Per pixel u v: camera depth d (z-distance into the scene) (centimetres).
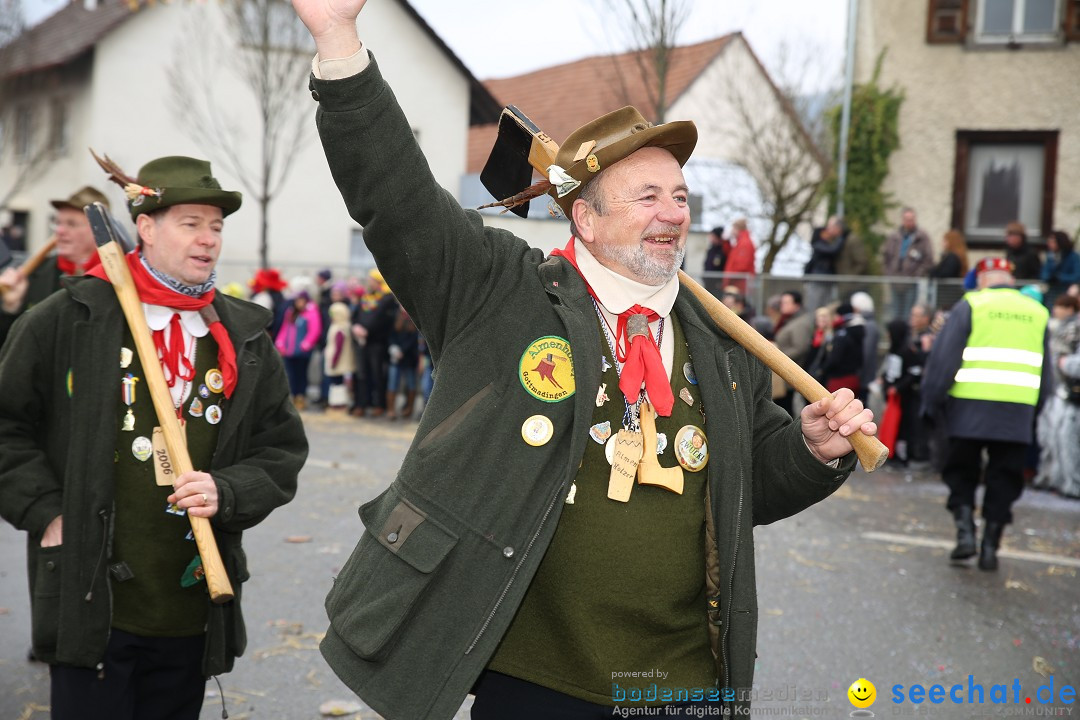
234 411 309
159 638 303
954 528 764
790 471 252
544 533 229
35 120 2297
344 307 1386
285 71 2022
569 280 247
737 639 238
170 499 289
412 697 227
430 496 231
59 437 301
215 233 314
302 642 489
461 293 240
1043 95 1645
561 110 3070
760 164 1864
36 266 484
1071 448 912
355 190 229
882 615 551
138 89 2223
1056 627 538
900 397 1052
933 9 1667
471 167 3000
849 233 1302
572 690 236
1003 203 1677
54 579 292
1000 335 641
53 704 298
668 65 1491
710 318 260
